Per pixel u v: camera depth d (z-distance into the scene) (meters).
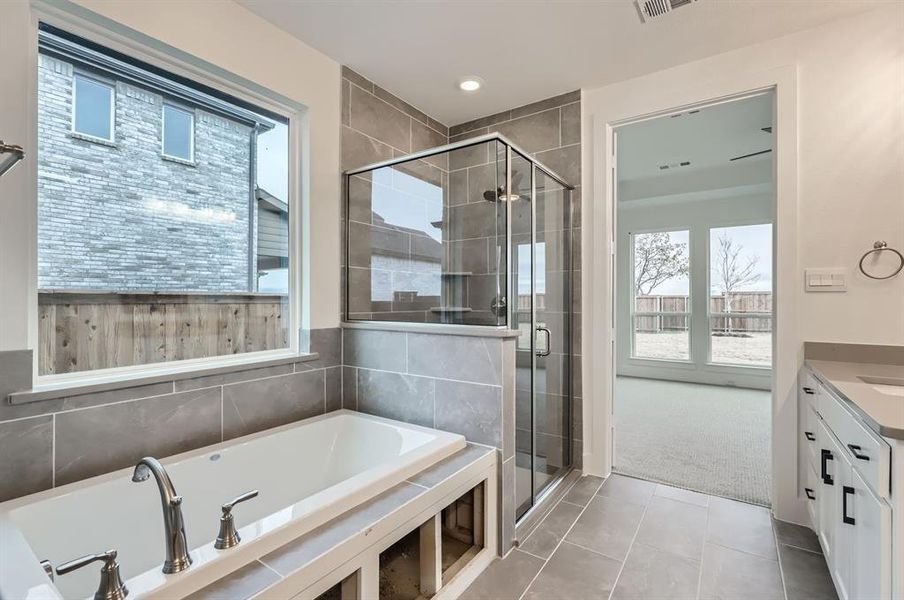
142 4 1.65
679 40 2.23
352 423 2.27
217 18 1.89
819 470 1.79
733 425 3.82
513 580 1.73
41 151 1.50
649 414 4.20
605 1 1.95
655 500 2.40
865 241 1.99
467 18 2.08
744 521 2.16
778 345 2.16
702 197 5.57
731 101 2.38
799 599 1.61
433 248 2.33
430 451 1.76
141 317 1.77
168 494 1.02
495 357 1.96
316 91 2.34
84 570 1.39
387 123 2.78
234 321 2.10
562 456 2.72
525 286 2.30
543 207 2.53
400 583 1.43
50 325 1.52
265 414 2.11
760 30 2.14
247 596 0.98
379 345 2.35
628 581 1.72
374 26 2.13
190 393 1.83
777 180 2.17
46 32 1.53
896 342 1.93
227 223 2.08
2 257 1.36
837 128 2.05
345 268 2.52
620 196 5.70
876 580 1.12
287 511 1.25
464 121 3.23
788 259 2.13
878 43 1.97
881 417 1.11
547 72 2.55
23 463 1.39
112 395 1.60
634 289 6.34
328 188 2.42
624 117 2.63
